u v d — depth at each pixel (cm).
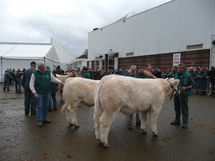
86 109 766
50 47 2480
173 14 1548
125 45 2075
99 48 2517
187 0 1438
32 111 679
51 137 447
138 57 1920
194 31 1402
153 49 1745
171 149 390
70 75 907
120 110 413
